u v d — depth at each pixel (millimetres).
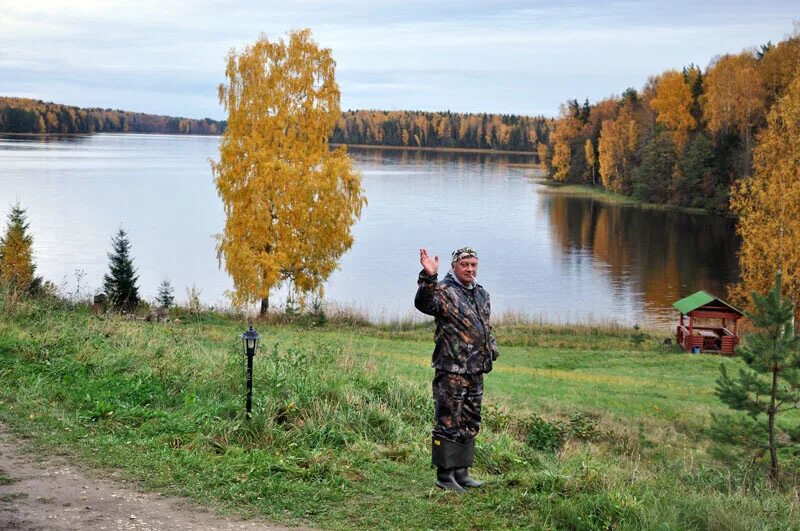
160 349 11945
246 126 35812
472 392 6891
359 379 11711
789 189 35531
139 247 66562
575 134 160875
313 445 8328
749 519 6465
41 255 58969
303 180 34969
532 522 6164
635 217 97062
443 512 6406
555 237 79625
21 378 9594
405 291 51594
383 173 176875
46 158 187000
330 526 6074
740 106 93625
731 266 63000
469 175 175625
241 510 6281
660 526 5918
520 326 36625
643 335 35000
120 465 7062
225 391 9891
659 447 15664
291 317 33156
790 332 13672
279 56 36031
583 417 17125
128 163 185875
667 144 111250
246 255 34344
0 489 6301
